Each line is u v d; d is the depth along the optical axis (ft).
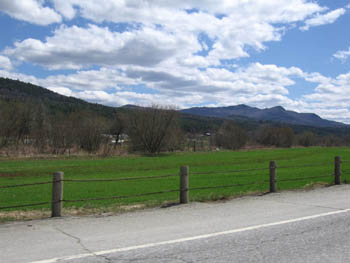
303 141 329.52
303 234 21.21
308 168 87.97
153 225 23.79
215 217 26.32
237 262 16.28
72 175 81.05
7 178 76.69
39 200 44.86
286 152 181.57
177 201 35.68
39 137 152.35
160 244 19.10
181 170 33.53
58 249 18.19
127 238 20.38
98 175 80.38
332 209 29.09
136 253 17.54
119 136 188.65
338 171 46.93
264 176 71.15
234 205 31.68
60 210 27.48
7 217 29.35
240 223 24.14
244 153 175.01
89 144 161.89
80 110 177.47
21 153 138.00
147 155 157.89
